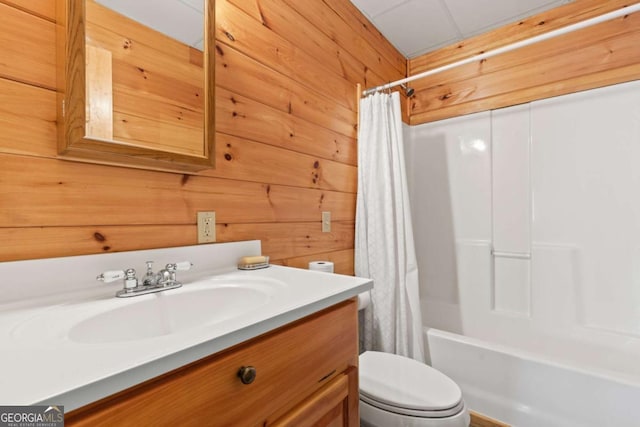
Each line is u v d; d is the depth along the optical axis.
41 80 0.70
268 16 1.26
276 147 1.28
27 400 0.32
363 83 1.84
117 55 0.79
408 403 0.97
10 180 0.66
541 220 1.82
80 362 0.40
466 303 2.06
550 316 1.77
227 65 1.10
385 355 1.32
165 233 0.92
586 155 1.70
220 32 1.08
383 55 2.05
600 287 1.64
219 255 1.04
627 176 1.59
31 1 0.69
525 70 1.89
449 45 2.18
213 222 1.05
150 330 0.74
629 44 1.60
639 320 1.54
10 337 0.50
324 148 1.54
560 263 1.75
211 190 1.04
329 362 0.73
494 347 1.42
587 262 1.68
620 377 1.12
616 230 1.61
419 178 2.30
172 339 0.47
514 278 1.89
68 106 0.69
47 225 0.71
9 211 0.66
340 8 1.67
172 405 0.44
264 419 0.57
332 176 1.60
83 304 0.69
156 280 0.83
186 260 0.95
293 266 1.35
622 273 1.59
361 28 1.84
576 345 1.67
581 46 1.72
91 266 0.76
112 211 0.82
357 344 0.84
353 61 1.76
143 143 0.83
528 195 1.86
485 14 1.85
